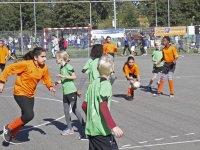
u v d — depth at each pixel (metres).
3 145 7.52
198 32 39.22
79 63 29.39
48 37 36.94
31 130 8.68
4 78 7.19
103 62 4.81
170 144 7.25
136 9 76.50
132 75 12.28
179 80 17.25
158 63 13.11
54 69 24.78
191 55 35.56
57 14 67.25
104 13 81.31
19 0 62.41
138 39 40.66
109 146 4.76
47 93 14.38
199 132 8.09
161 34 40.31
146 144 7.27
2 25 62.62
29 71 7.22
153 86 15.55
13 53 34.47
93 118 4.75
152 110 10.57
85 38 37.38
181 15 63.59
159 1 63.94
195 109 10.59
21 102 7.29
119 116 9.85
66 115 8.16
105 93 4.65
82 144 7.44
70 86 7.95
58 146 7.34
